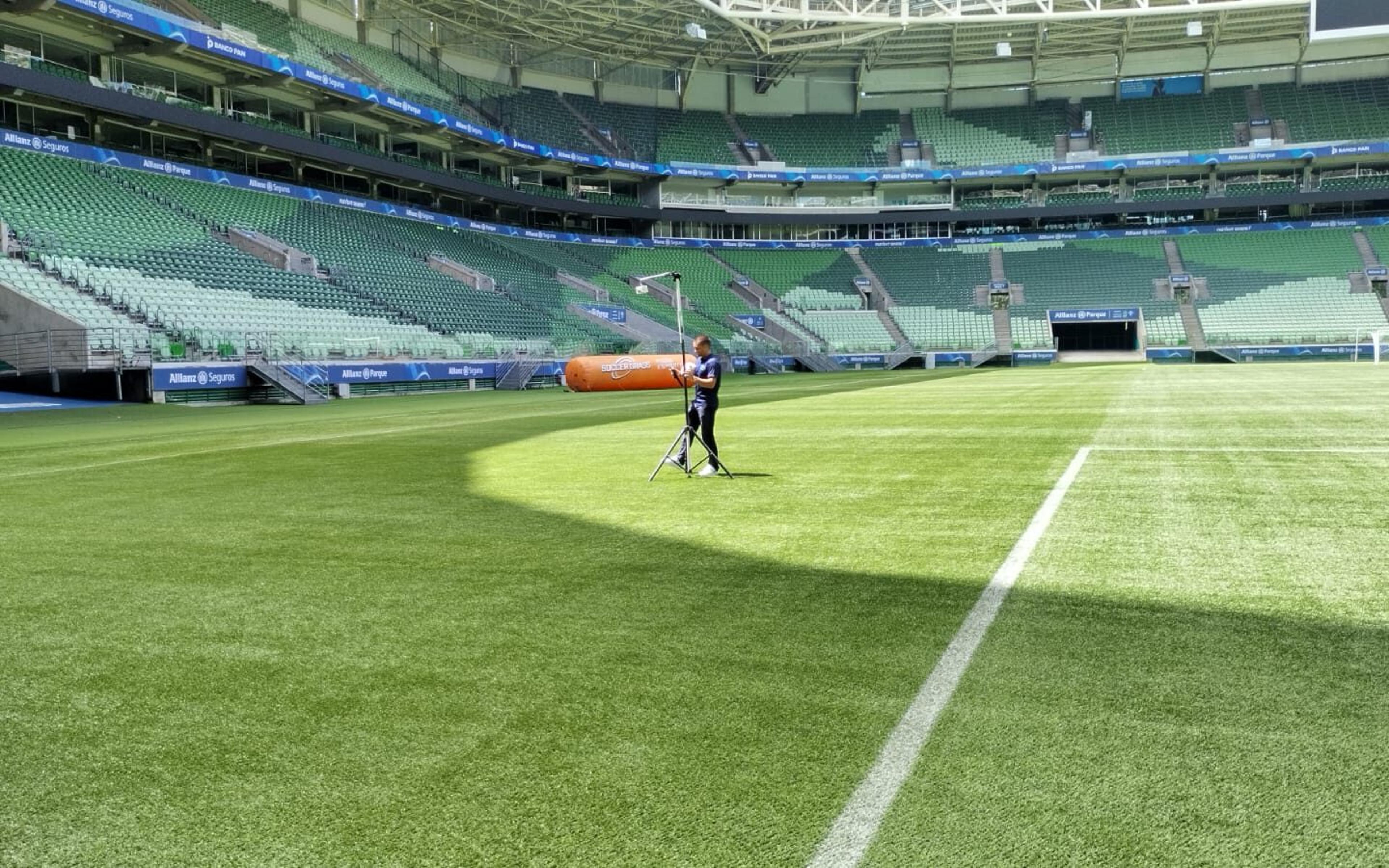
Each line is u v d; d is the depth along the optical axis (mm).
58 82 33969
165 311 32031
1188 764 2900
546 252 56719
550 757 3092
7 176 32562
